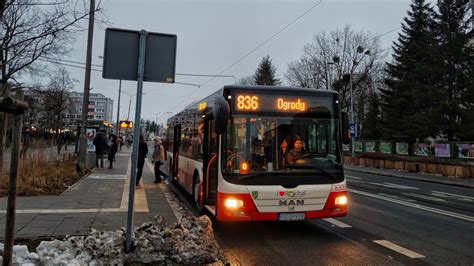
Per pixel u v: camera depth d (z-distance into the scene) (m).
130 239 5.14
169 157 16.27
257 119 7.14
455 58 33.34
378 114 53.97
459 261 5.88
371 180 21.47
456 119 33.28
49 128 43.75
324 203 7.07
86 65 17.48
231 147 6.94
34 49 6.40
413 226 8.48
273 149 7.11
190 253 5.28
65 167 16.41
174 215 8.45
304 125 7.33
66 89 43.31
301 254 6.16
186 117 11.88
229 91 7.16
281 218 6.84
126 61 5.23
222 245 6.67
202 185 8.73
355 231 7.85
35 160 14.22
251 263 5.68
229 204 6.77
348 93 49.38
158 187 13.74
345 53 46.97
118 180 14.85
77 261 4.74
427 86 33.75
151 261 5.07
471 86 31.80
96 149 20.92
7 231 3.90
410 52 40.81
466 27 34.12
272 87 7.34
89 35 17.58
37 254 4.73
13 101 3.61
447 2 34.12
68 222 7.30
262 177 6.88
